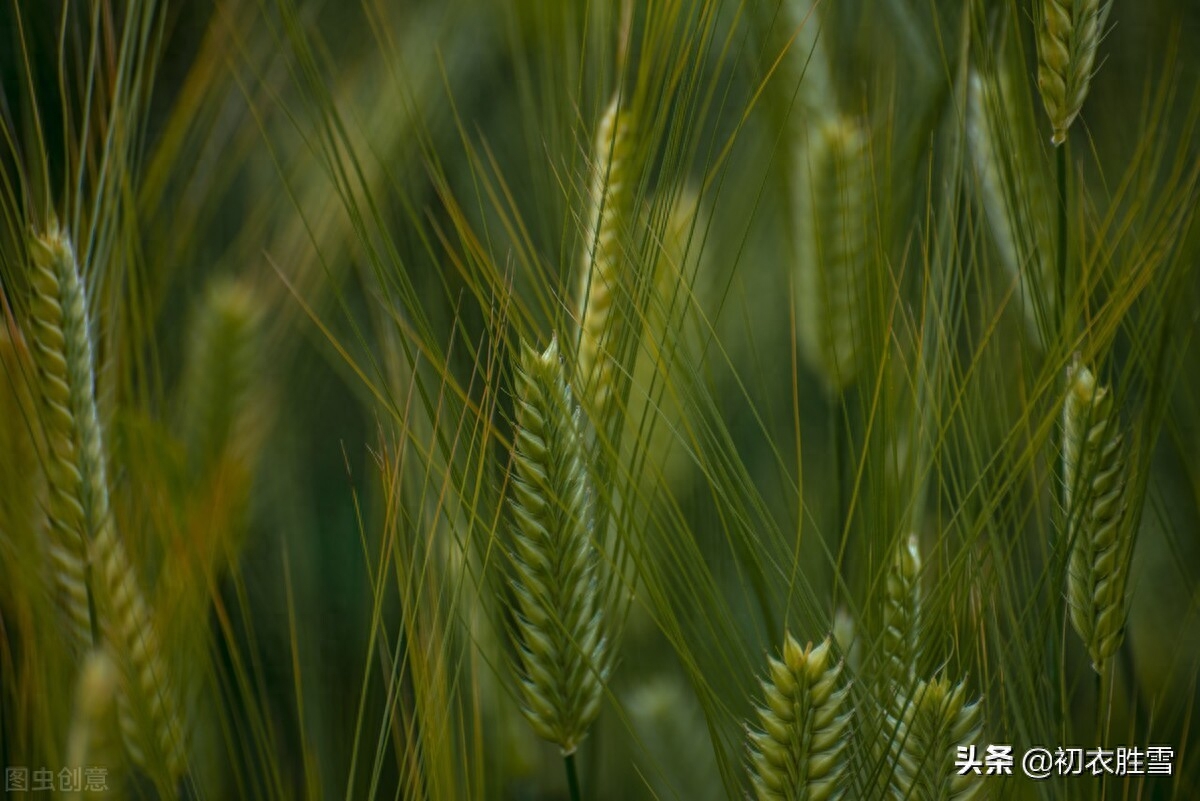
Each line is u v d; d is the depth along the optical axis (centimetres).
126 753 68
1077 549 67
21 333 68
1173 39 68
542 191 73
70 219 71
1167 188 67
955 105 70
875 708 66
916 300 71
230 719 72
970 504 68
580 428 66
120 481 70
